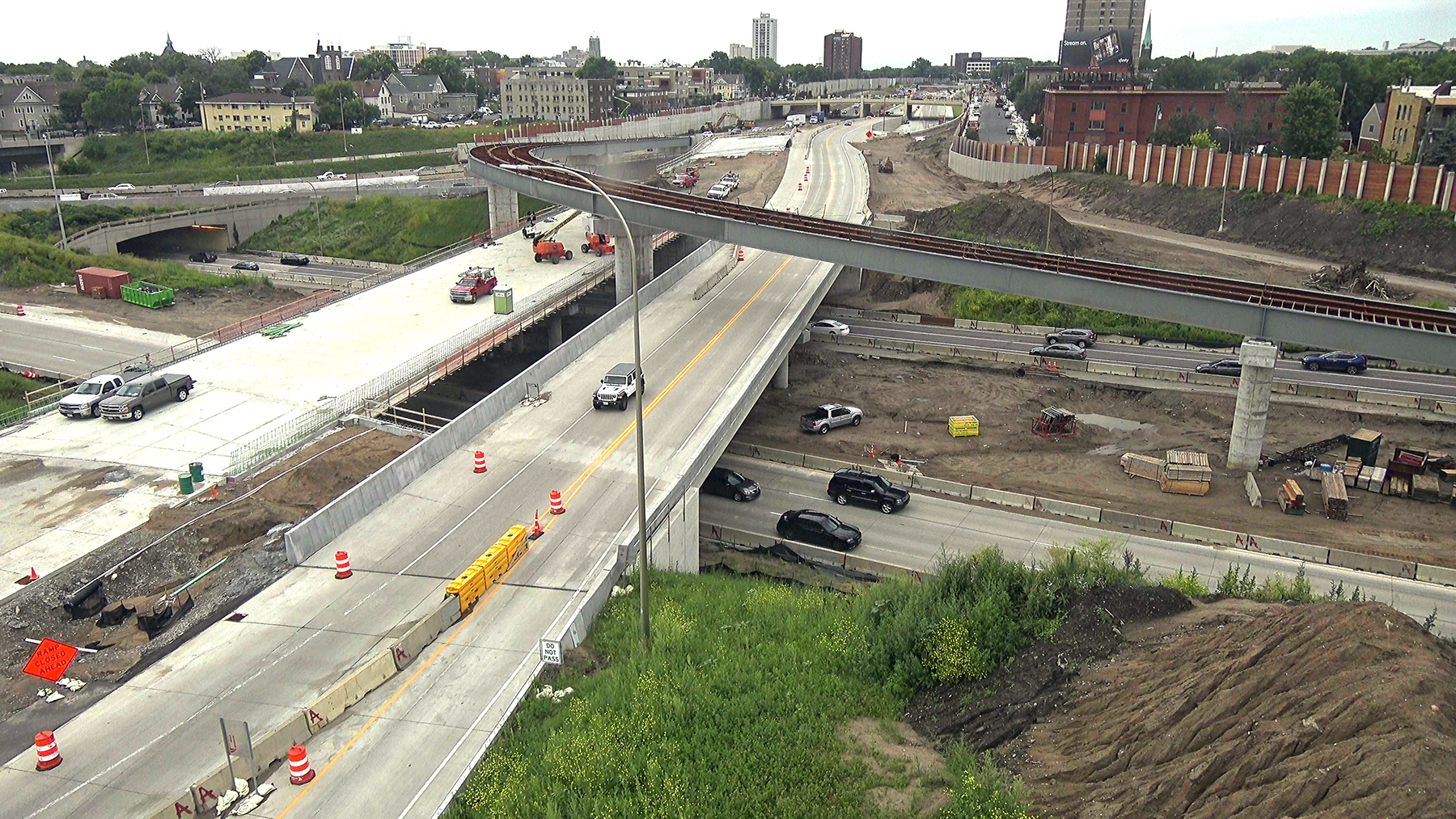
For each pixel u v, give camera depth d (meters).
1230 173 101.69
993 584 27.95
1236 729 19.23
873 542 42.94
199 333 67.50
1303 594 29.86
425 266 83.00
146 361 57.00
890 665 26.77
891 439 57.31
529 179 80.38
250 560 32.69
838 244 60.03
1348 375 63.75
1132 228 104.25
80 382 55.06
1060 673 24.14
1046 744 22.06
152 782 22.33
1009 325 78.94
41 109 183.75
